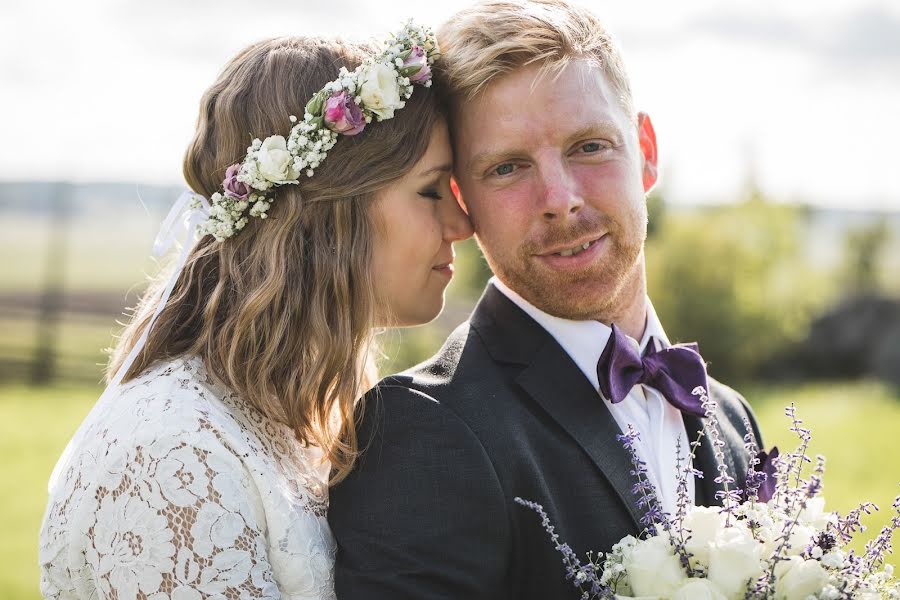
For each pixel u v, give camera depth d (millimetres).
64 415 12461
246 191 1883
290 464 1890
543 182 1905
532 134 1898
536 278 1959
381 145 1908
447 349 2053
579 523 1809
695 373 2033
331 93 1887
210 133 1972
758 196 16250
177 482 1661
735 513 1693
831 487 7750
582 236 1915
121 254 24078
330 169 1896
